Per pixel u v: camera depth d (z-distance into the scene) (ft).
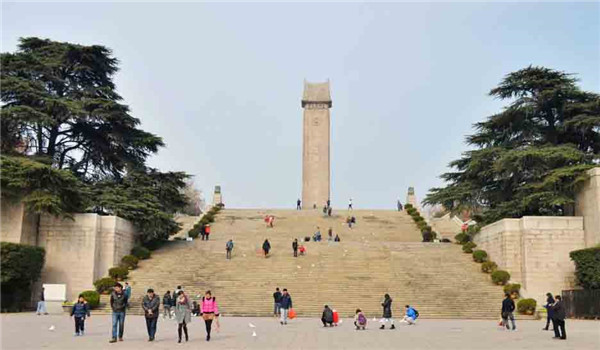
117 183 167.12
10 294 128.98
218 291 134.72
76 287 140.26
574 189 149.28
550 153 151.12
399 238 205.57
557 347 69.92
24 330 87.10
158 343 71.92
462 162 181.78
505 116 169.89
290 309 117.60
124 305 73.67
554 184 149.48
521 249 145.59
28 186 135.74
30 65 157.48
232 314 123.85
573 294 129.29
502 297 134.00
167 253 161.58
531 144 169.07
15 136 152.05
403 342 74.74
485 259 155.43
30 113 145.28
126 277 141.79
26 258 128.77
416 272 147.64
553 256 143.02
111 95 172.45
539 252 143.23
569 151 151.23
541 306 135.44
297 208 272.51
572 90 161.27
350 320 115.55
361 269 149.28
